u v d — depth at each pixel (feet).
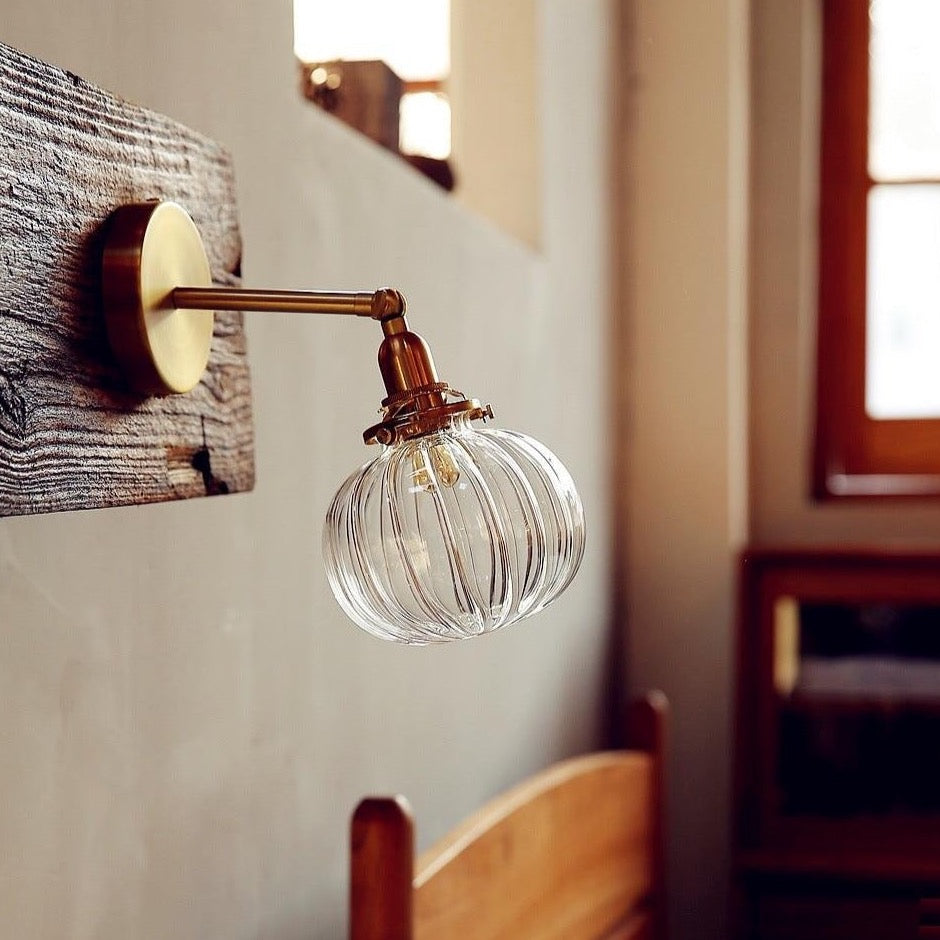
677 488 11.04
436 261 6.40
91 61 3.94
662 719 7.84
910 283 12.00
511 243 7.82
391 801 4.74
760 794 10.84
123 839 4.13
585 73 9.80
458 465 3.56
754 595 10.94
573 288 9.42
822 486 11.96
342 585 3.66
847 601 10.71
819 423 12.04
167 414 4.14
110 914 4.08
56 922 3.88
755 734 10.87
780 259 11.75
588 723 9.85
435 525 3.53
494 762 7.54
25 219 3.63
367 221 5.51
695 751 10.96
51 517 3.85
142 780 4.21
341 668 5.38
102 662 4.04
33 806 3.80
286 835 5.00
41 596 3.82
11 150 3.59
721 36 10.85
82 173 3.81
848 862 10.54
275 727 4.91
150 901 4.25
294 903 5.05
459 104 8.66
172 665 4.34
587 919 6.70
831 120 12.05
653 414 11.10
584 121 9.77
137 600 4.18
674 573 11.05
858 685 10.77
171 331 3.98
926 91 11.88
